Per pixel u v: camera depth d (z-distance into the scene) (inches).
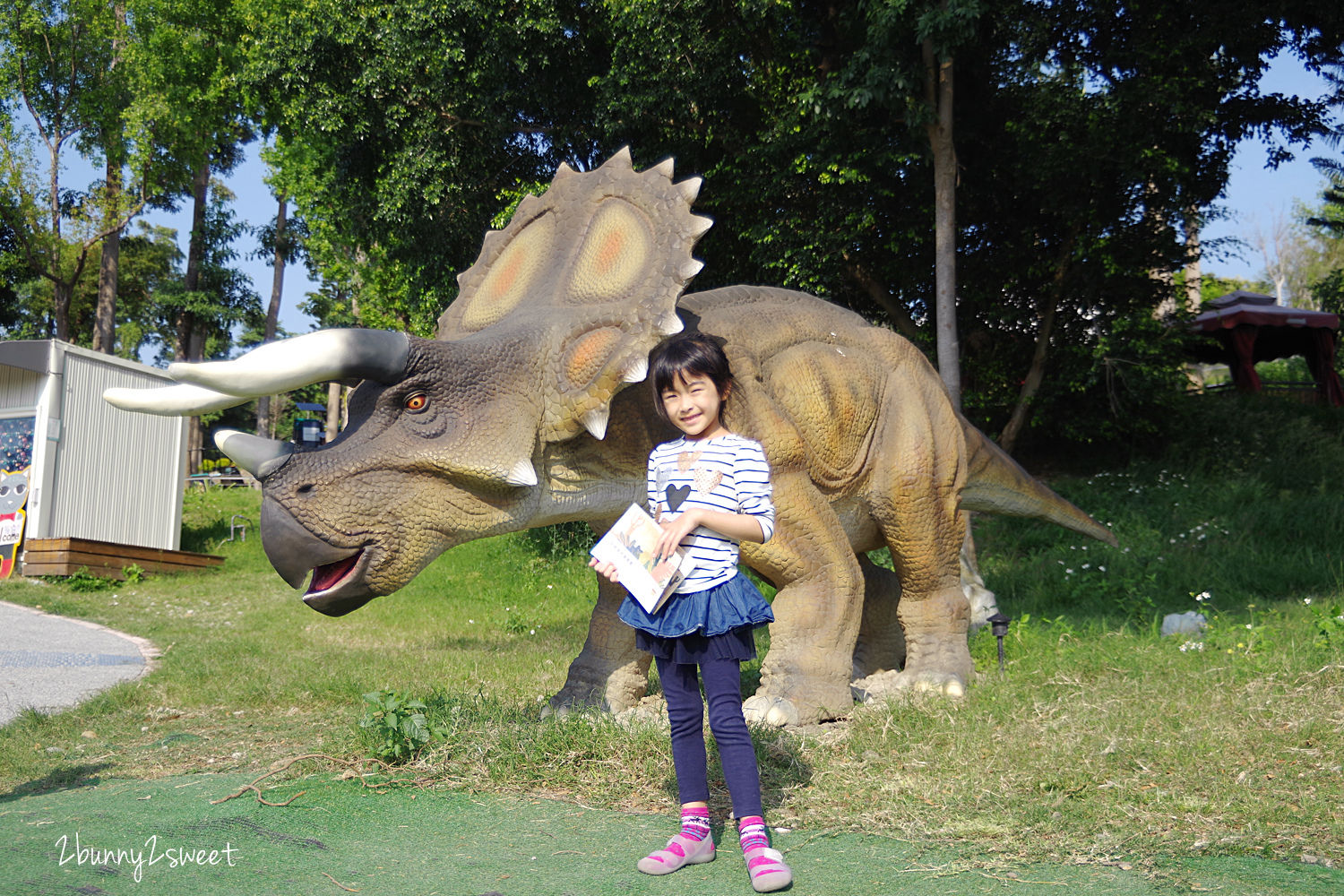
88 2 960.3
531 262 179.9
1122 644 217.3
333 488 141.7
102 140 995.9
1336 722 146.8
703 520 104.1
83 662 280.2
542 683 227.1
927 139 429.7
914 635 206.7
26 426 543.2
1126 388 516.4
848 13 453.7
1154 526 439.2
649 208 166.1
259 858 104.2
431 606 424.2
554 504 160.4
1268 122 470.3
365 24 458.3
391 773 140.1
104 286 1009.5
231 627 372.8
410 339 146.9
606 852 106.7
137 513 582.6
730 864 103.3
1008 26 452.1
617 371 151.1
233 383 131.1
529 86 468.8
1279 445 518.9
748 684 214.2
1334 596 312.5
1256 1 430.3
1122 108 440.1
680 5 423.2
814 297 211.2
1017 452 583.5
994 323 546.0
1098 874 98.3
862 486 200.8
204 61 927.7
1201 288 928.9
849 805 123.7
